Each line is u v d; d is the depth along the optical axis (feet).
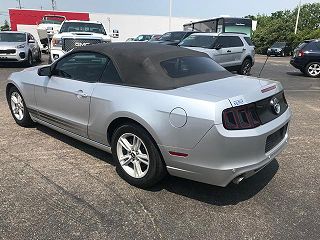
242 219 10.64
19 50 46.50
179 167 11.16
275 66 65.31
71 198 11.57
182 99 10.84
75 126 14.56
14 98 18.88
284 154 15.87
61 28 40.96
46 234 9.70
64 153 15.31
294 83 39.96
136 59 12.88
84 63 14.38
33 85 16.69
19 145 16.17
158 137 11.15
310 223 10.46
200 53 15.11
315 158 15.44
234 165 10.47
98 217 10.55
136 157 12.23
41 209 10.87
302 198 11.92
